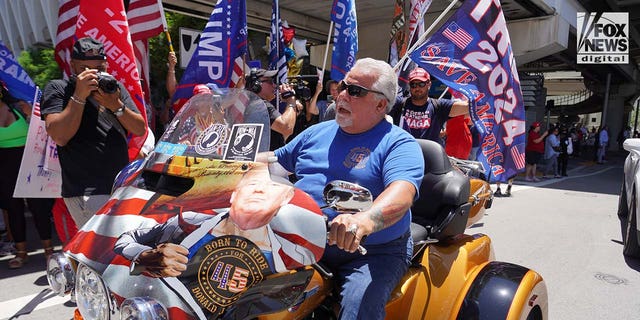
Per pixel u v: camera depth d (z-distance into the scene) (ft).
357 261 7.14
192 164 5.98
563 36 45.24
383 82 7.20
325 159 7.54
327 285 6.66
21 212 15.29
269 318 5.74
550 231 23.40
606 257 19.29
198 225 5.21
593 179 49.83
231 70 18.39
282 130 14.29
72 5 15.03
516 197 33.81
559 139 51.60
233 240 5.25
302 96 19.42
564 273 17.21
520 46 44.62
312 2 39.81
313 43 52.75
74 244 5.69
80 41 10.67
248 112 6.32
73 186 10.81
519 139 16.93
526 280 8.16
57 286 5.75
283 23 26.73
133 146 13.14
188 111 6.73
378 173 7.13
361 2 40.75
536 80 59.16
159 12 17.31
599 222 25.89
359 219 5.72
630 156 23.77
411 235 8.06
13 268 15.28
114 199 6.20
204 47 17.97
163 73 31.91
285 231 5.51
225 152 6.03
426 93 16.05
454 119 18.85
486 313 7.68
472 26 16.52
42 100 10.71
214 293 5.10
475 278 8.34
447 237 9.18
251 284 5.35
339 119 7.43
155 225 5.40
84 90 9.82
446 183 9.37
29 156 12.73
